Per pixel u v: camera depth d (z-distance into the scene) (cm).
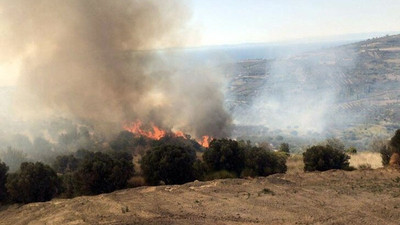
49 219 998
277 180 1297
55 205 1151
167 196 1127
